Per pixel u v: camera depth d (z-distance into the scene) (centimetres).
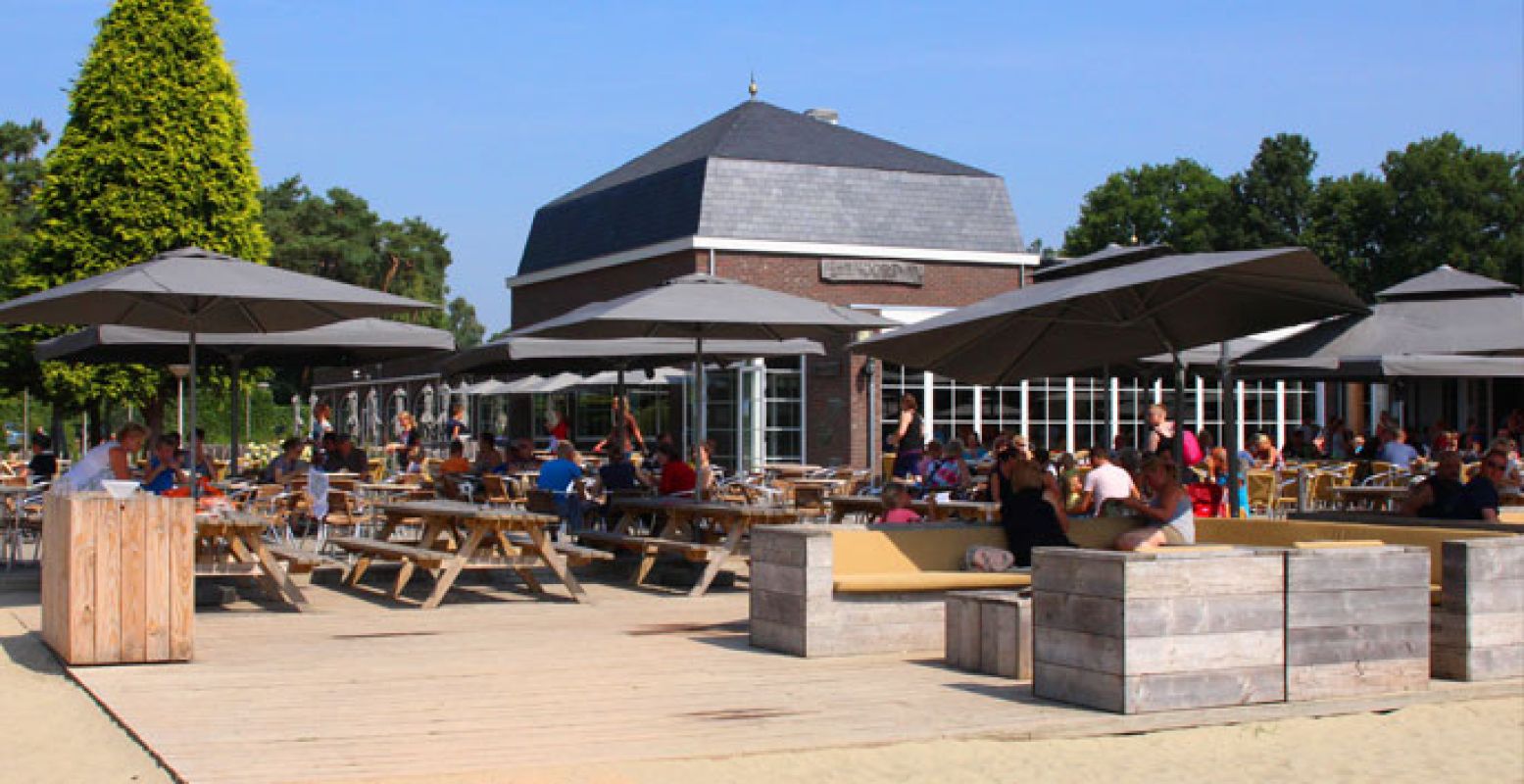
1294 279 1079
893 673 870
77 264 2297
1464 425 3222
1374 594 808
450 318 8188
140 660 884
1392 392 3262
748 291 1405
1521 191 5800
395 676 847
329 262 6675
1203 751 701
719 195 2833
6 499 1480
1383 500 1723
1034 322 1248
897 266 2911
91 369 2328
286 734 688
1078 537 1088
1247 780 654
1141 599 746
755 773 635
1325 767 677
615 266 3062
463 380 3581
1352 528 1023
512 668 877
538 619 1110
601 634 1030
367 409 4619
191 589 897
